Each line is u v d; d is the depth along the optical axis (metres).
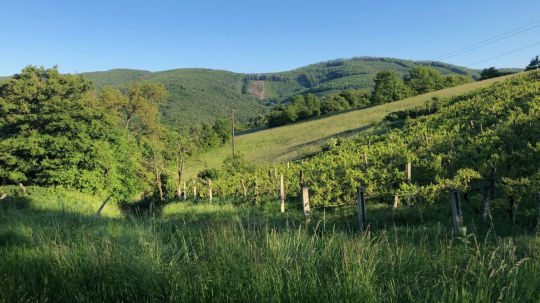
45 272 3.73
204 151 67.75
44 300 3.18
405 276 3.27
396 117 43.06
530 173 9.31
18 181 24.67
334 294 2.69
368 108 75.94
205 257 3.88
